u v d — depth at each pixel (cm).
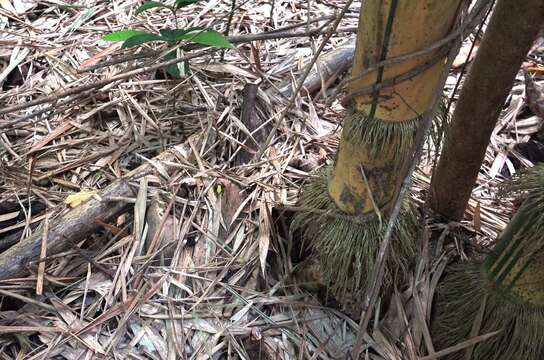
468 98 100
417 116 89
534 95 160
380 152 94
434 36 79
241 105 147
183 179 130
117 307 113
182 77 154
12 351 109
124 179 127
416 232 115
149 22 170
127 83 151
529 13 85
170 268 119
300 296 120
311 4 182
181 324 113
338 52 160
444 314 113
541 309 100
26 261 115
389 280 113
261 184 132
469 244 124
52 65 156
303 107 154
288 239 125
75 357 108
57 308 113
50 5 174
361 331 78
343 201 104
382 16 78
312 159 141
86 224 120
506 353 104
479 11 74
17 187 130
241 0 180
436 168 119
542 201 90
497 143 154
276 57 166
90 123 145
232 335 113
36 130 142
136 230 121
